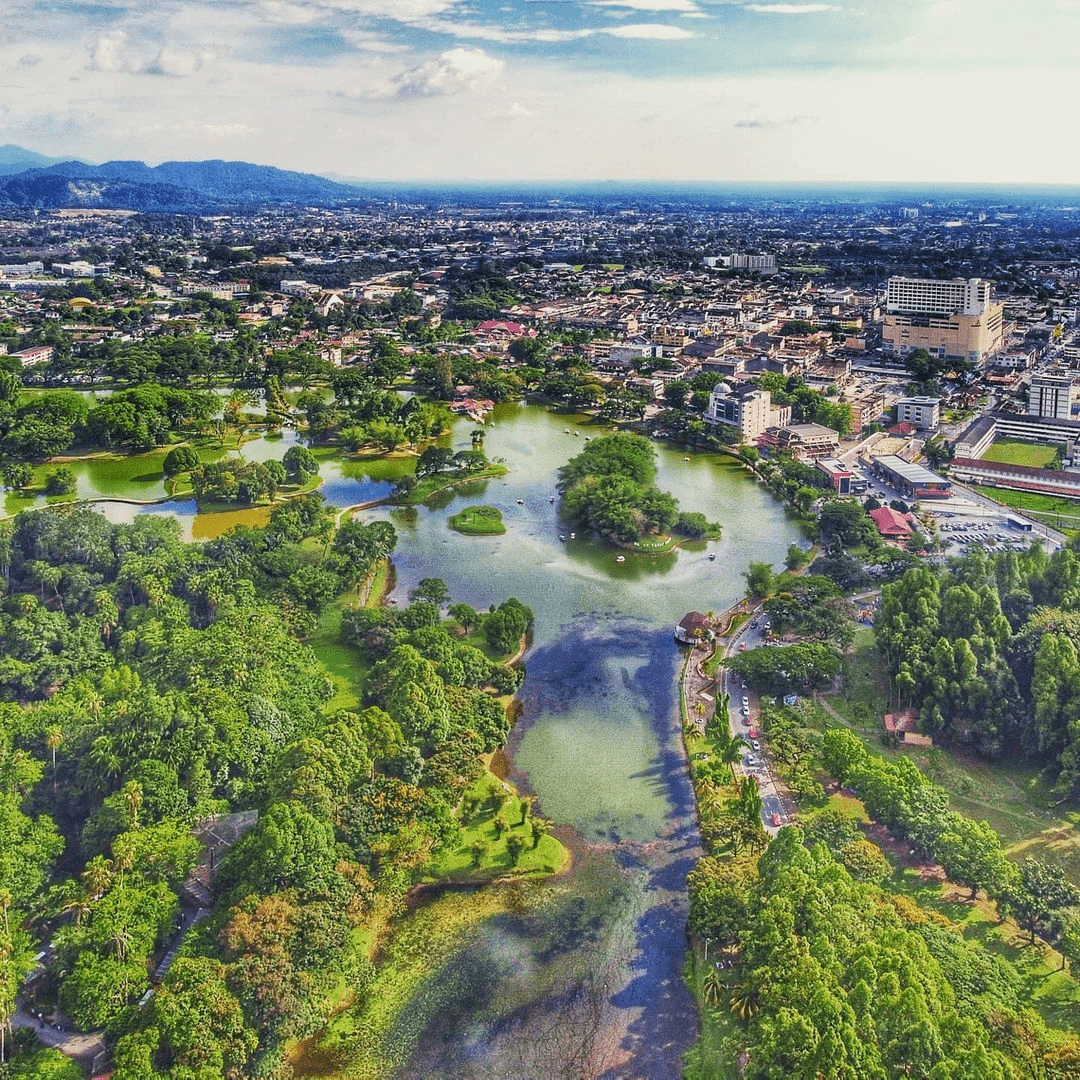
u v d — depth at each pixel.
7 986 164.75
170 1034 157.38
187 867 196.50
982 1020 159.38
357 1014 181.75
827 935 170.38
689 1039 176.00
